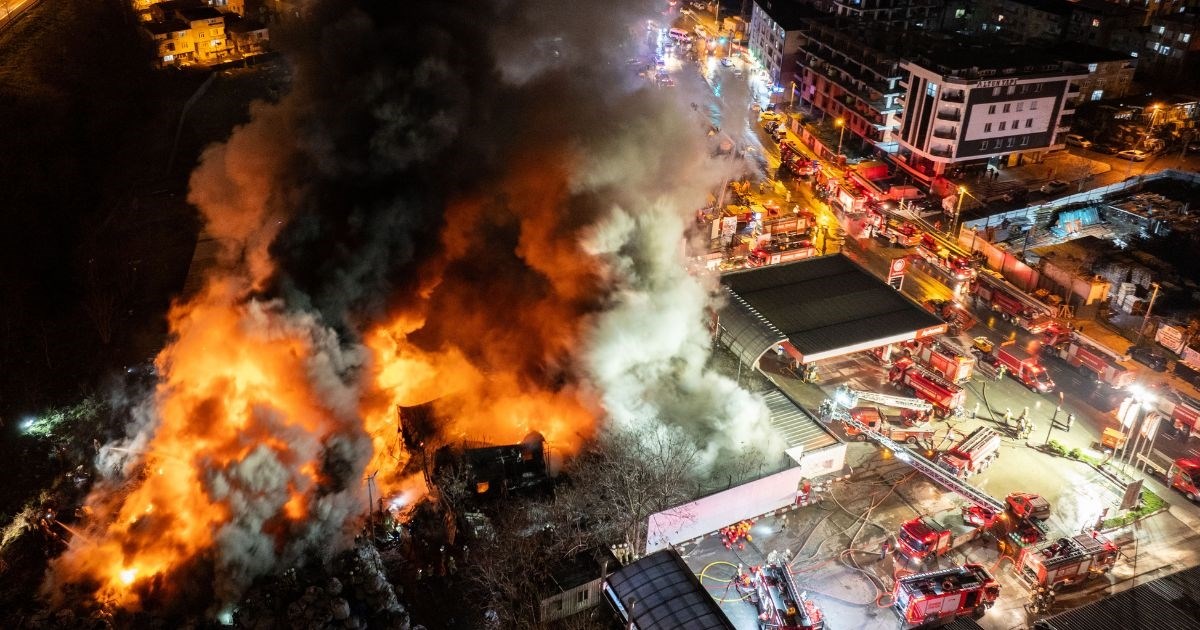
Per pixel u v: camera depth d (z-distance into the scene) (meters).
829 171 88.75
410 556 41.19
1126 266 69.12
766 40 111.69
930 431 50.12
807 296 58.94
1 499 44.34
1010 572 42.31
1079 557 40.59
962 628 35.88
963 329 62.69
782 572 39.66
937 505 46.19
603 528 40.94
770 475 44.06
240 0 120.50
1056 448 50.53
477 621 38.28
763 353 52.19
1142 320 63.28
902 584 39.25
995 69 80.81
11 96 90.62
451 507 41.47
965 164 86.31
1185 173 86.75
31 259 67.38
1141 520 45.41
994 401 54.97
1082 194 81.81
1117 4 114.12
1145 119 93.50
